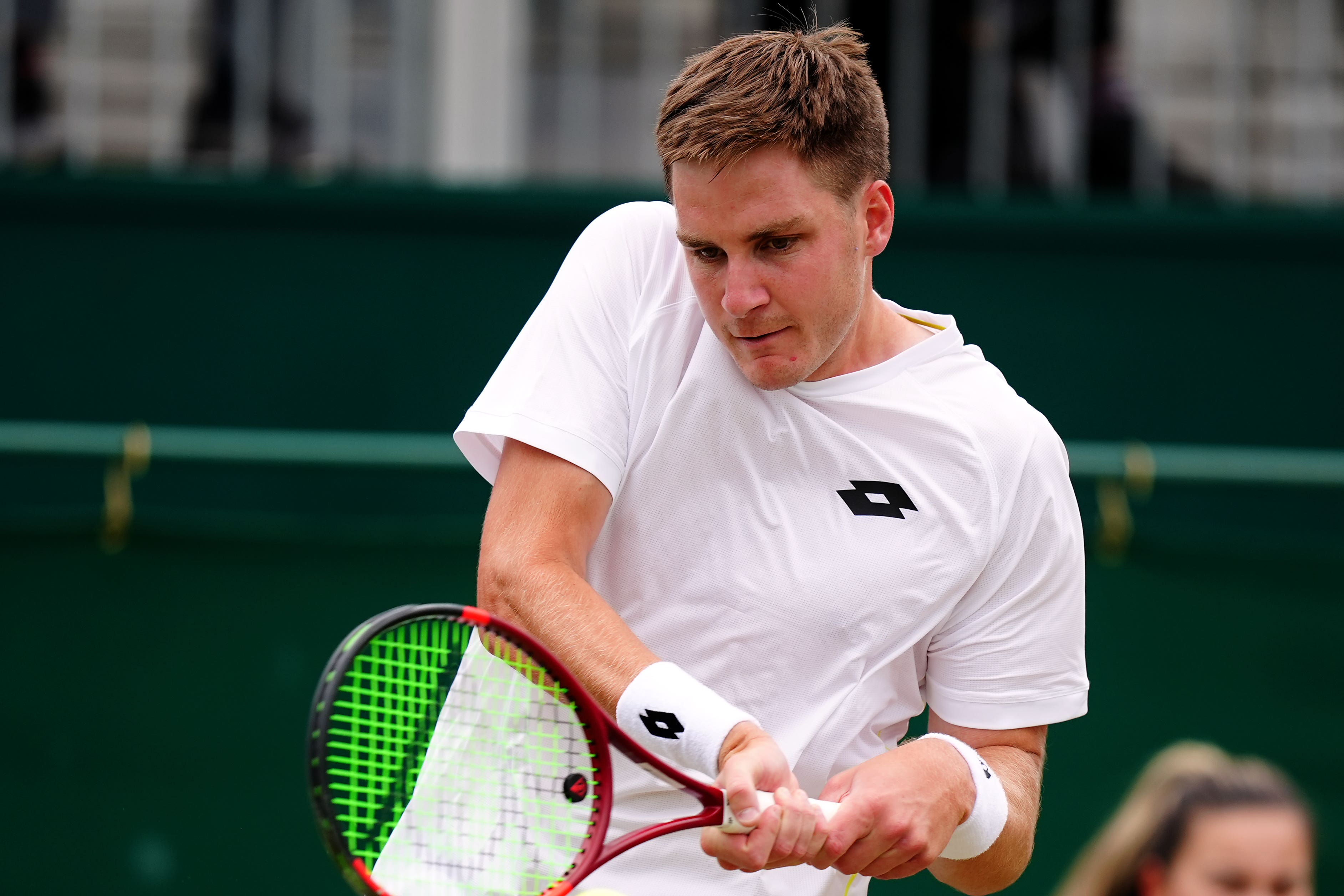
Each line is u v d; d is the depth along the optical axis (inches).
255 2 821.9
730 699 314.5
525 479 307.1
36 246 739.4
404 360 742.5
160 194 738.2
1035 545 321.4
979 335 752.3
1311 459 687.1
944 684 329.1
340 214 741.9
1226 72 845.2
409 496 733.9
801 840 276.5
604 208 742.5
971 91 820.6
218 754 566.3
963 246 752.3
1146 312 754.8
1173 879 452.4
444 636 317.1
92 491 730.8
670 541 313.0
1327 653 585.6
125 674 566.6
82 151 820.0
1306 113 847.7
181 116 820.6
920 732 594.6
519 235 744.3
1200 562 587.2
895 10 818.2
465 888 310.5
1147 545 586.6
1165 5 842.8
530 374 310.2
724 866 282.7
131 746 565.0
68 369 738.2
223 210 740.0
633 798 318.3
